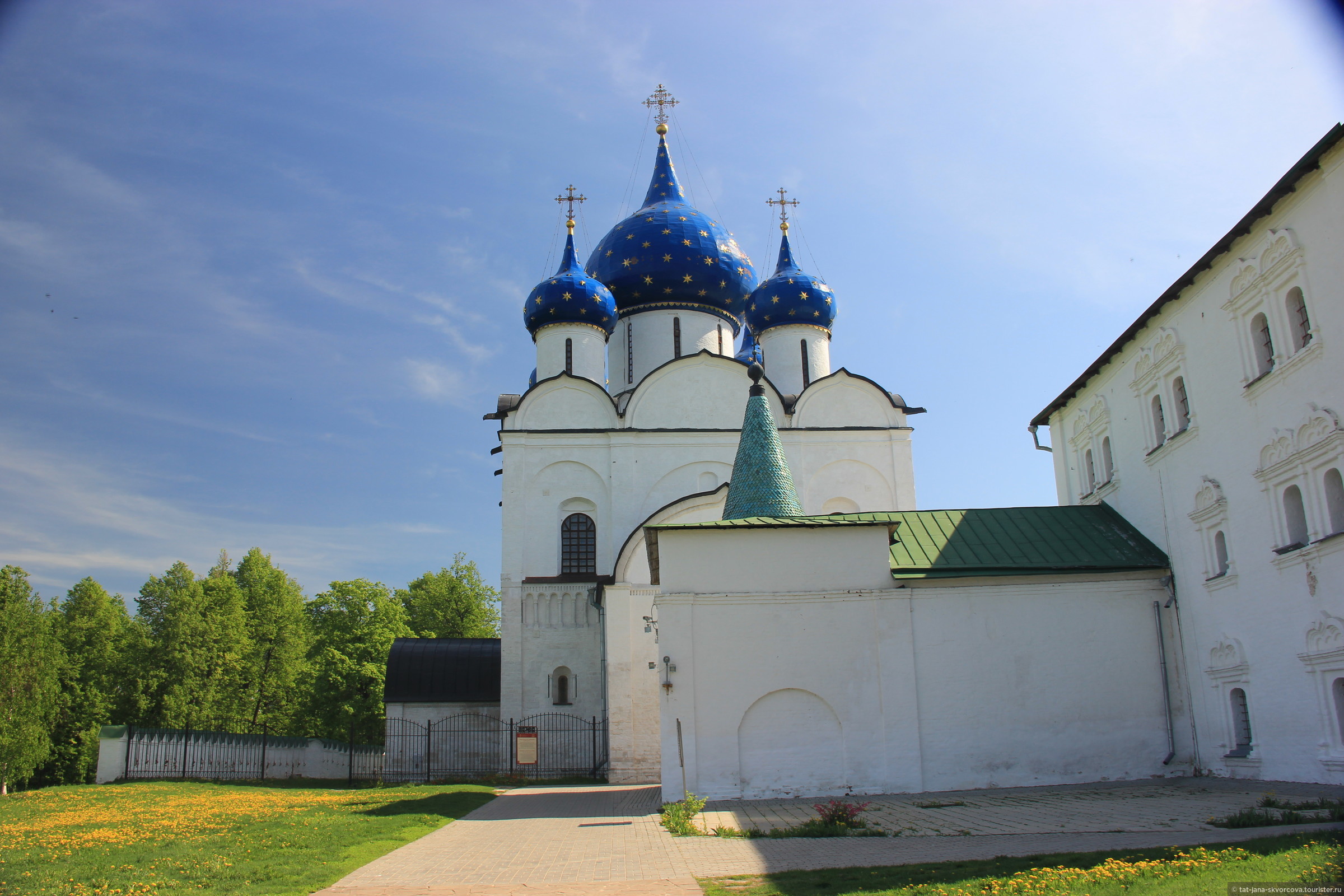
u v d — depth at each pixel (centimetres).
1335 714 1653
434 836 1557
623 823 1698
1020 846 1192
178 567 5494
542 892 1033
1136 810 1508
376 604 4806
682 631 2030
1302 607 1733
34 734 3172
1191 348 2073
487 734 3516
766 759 1981
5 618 3206
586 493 3562
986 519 2428
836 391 3709
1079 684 2091
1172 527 2161
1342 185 1589
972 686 2064
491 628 6203
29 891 1028
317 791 2538
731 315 4281
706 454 3591
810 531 2105
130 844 1413
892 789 1984
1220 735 1989
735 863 1183
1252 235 1830
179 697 4512
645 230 4181
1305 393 1703
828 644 2050
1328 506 1667
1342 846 973
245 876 1133
